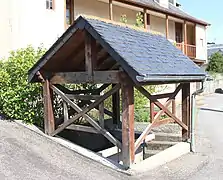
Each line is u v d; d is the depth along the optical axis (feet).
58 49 22.39
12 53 32.32
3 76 28.19
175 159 24.43
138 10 76.02
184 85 27.66
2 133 24.21
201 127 43.27
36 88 27.58
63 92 25.66
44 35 47.62
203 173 21.94
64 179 17.97
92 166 20.65
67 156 21.89
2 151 20.75
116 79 20.18
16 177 17.44
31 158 20.48
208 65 137.49
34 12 46.14
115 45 19.97
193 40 101.96
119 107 29.89
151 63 20.80
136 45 22.59
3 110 28.71
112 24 23.79
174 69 22.45
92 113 31.14
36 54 30.73
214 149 29.50
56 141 24.34
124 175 19.69
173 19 90.63
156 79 19.27
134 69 18.26
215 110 64.03
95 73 21.33
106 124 29.68
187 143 27.61
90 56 21.44
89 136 29.22
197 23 99.91
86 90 28.60
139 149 27.25
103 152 23.65
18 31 44.11
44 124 26.08
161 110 24.48
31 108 27.84
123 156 20.43
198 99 87.97
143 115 40.73
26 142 23.17
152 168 21.42
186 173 21.30
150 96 23.06
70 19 59.57
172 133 33.78
